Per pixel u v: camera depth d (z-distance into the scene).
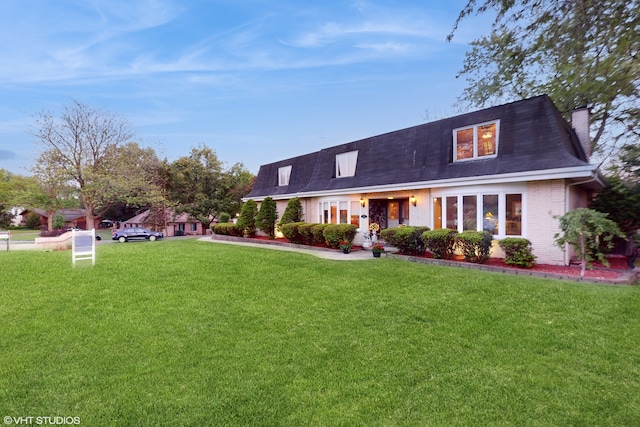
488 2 6.63
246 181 41.34
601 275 7.52
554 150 9.00
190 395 3.19
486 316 5.17
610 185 10.61
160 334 4.63
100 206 30.08
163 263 9.64
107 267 8.94
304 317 5.29
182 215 39.00
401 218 15.61
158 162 35.16
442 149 11.99
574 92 12.24
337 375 3.56
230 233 20.08
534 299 5.89
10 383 3.39
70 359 3.90
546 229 9.09
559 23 6.25
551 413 2.89
